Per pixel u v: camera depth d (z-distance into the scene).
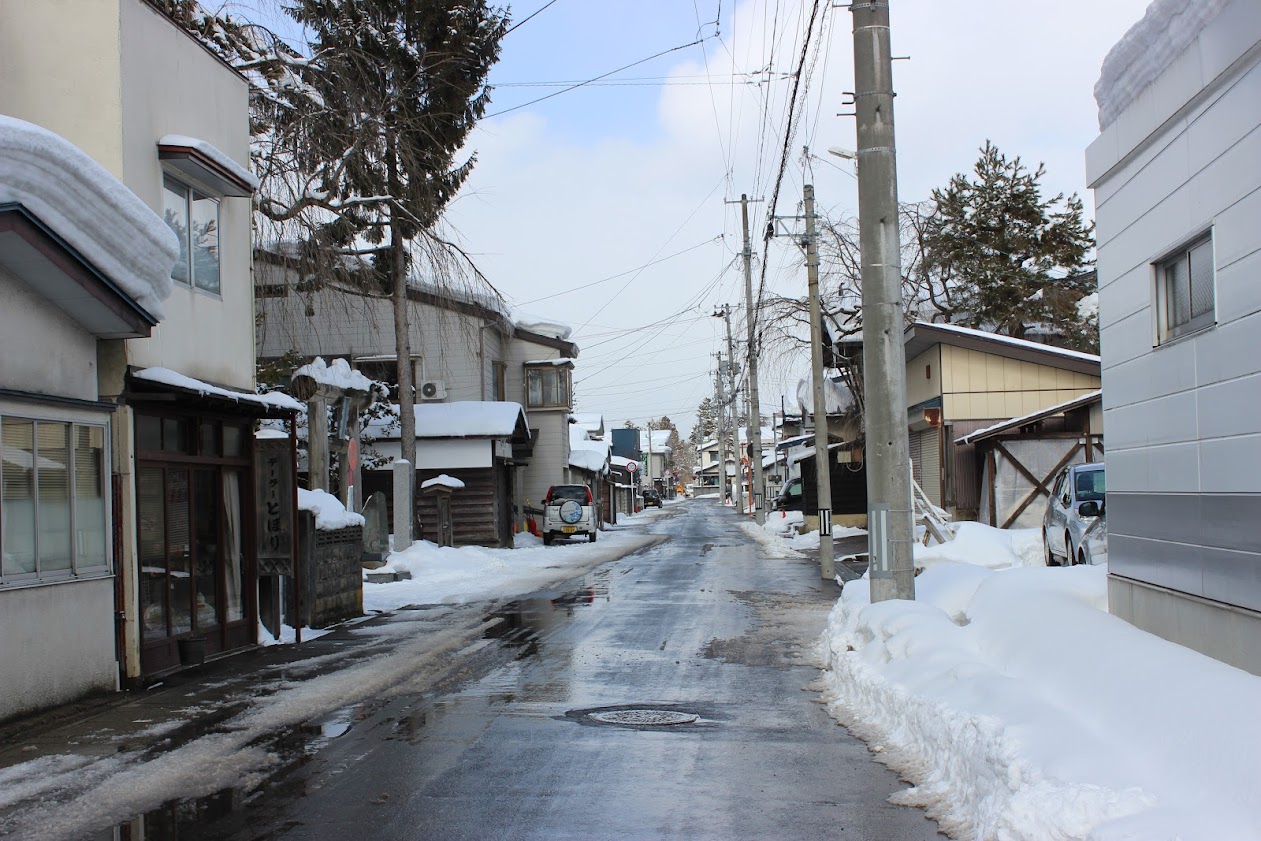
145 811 5.88
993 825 4.88
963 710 6.34
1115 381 8.63
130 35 10.64
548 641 12.38
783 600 16.33
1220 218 6.52
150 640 10.51
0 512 8.23
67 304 9.16
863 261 10.73
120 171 10.35
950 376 25.03
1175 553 7.35
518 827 5.49
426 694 9.27
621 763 6.80
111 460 9.96
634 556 28.52
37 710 8.52
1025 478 22.84
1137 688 5.61
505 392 42.16
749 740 7.42
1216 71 6.43
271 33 19.62
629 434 98.25
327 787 6.31
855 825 5.48
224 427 12.54
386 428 31.31
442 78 25.09
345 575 15.39
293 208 19.58
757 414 46.28
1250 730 4.45
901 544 10.52
